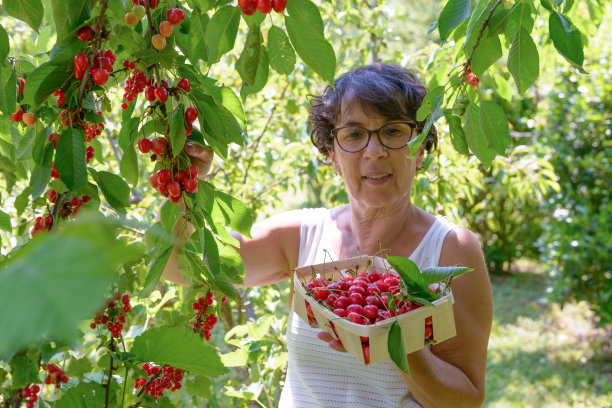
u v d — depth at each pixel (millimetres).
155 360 1031
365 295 1259
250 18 998
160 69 1148
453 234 1553
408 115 1524
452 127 1175
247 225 1214
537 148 5320
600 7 1974
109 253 361
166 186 1111
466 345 1455
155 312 1861
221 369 1035
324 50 1000
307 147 2928
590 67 5297
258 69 1059
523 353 5430
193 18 1095
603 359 5203
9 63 1054
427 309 1142
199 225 1128
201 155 1184
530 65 1116
